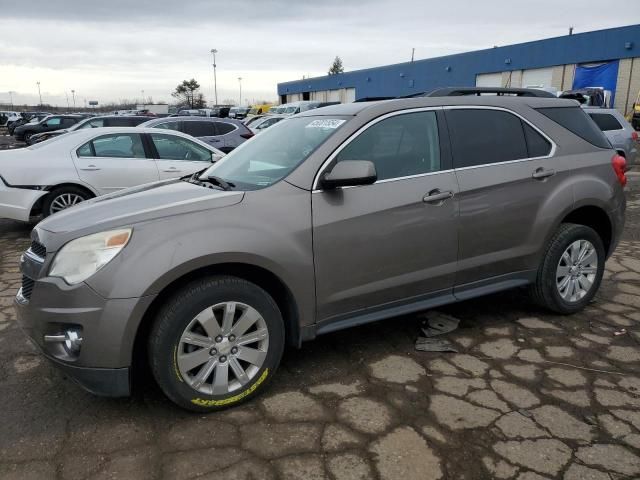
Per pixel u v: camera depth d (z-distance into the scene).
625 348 3.73
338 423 2.85
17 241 7.15
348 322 3.36
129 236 2.72
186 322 2.78
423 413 2.94
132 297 2.65
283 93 64.94
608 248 4.52
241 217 2.95
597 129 4.49
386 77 43.84
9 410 3.02
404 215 3.39
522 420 2.87
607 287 5.05
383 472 2.47
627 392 3.15
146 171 7.66
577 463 2.53
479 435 2.74
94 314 2.64
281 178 3.19
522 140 3.99
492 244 3.81
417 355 3.64
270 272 3.04
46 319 2.73
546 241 4.04
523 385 3.23
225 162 3.99
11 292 5.02
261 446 2.66
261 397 3.12
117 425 2.86
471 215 3.66
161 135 7.98
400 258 3.43
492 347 3.76
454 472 2.47
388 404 3.03
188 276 2.87
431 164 3.59
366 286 3.35
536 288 4.17
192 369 2.90
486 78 35.03
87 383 2.73
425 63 39.75
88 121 13.89
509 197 3.82
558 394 3.13
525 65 31.98
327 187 3.16
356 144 3.37
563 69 30.02
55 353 2.77
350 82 49.09
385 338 3.92
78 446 2.68
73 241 2.76
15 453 2.63
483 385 3.23
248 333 3.01
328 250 3.17
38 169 7.06
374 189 3.33
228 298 2.88
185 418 2.91
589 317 4.30
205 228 2.84
